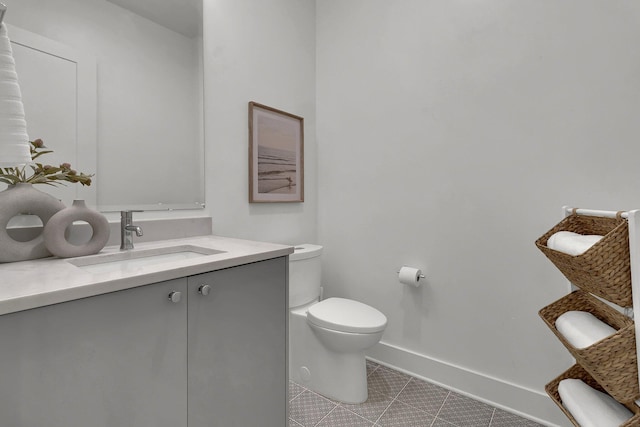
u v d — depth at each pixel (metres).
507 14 1.65
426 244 1.95
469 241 1.79
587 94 1.45
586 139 1.46
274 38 2.10
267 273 1.26
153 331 0.91
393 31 2.05
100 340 0.81
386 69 2.09
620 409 0.89
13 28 1.13
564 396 1.03
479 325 1.78
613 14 1.39
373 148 2.16
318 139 2.43
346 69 2.28
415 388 1.89
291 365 1.99
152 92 1.51
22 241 1.13
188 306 0.99
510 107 1.65
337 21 2.32
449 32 1.83
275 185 2.10
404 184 2.03
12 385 0.69
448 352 1.89
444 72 1.85
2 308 0.65
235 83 1.86
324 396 1.83
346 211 2.30
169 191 1.58
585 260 0.80
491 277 1.73
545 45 1.55
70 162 1.26
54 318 0.74
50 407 0.74
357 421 1.61
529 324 1.63
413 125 1.98
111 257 1.18
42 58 1.19
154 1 1.52
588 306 1.08
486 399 1.75
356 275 2.26
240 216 1.91
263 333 1.25
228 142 1.83
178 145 1.61
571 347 0.89
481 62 1.73
